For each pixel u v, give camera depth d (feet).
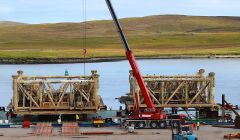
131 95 304.91
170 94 308.19
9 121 293.64
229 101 420.36
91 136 249.34
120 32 268.00
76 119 288.92
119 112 305.53
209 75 304.50
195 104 301.63
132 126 265.34
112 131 263.08
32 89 296.10
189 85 310.86
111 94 461.78
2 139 240.94
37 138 243.40
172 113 297.53
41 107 290.76
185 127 239.91
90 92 296.30
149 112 269.64
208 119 299.58
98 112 302.04
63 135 250.98
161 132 259.19
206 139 243.40
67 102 294.87
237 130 268.21
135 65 268.41
